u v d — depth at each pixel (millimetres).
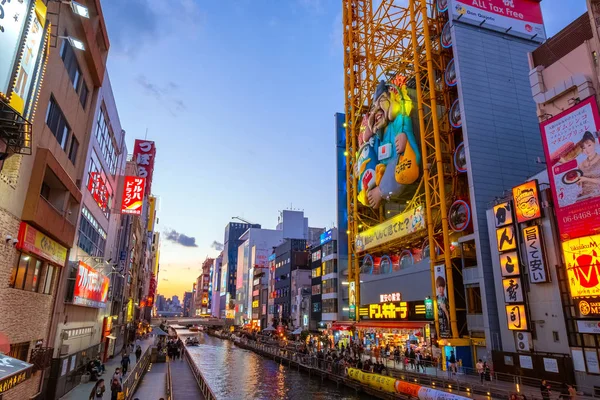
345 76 84188
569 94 32438
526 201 34906
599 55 30062
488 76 51000
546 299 32812
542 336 32844
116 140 46531
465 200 47594
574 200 30422
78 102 28422
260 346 79375
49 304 25125
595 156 29375
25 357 21688
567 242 30500
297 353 60219
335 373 45469
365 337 62656
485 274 41906
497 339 39344
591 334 28672
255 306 148500
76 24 26172
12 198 18188
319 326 82625
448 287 46062
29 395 22016
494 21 53812
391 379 34062
